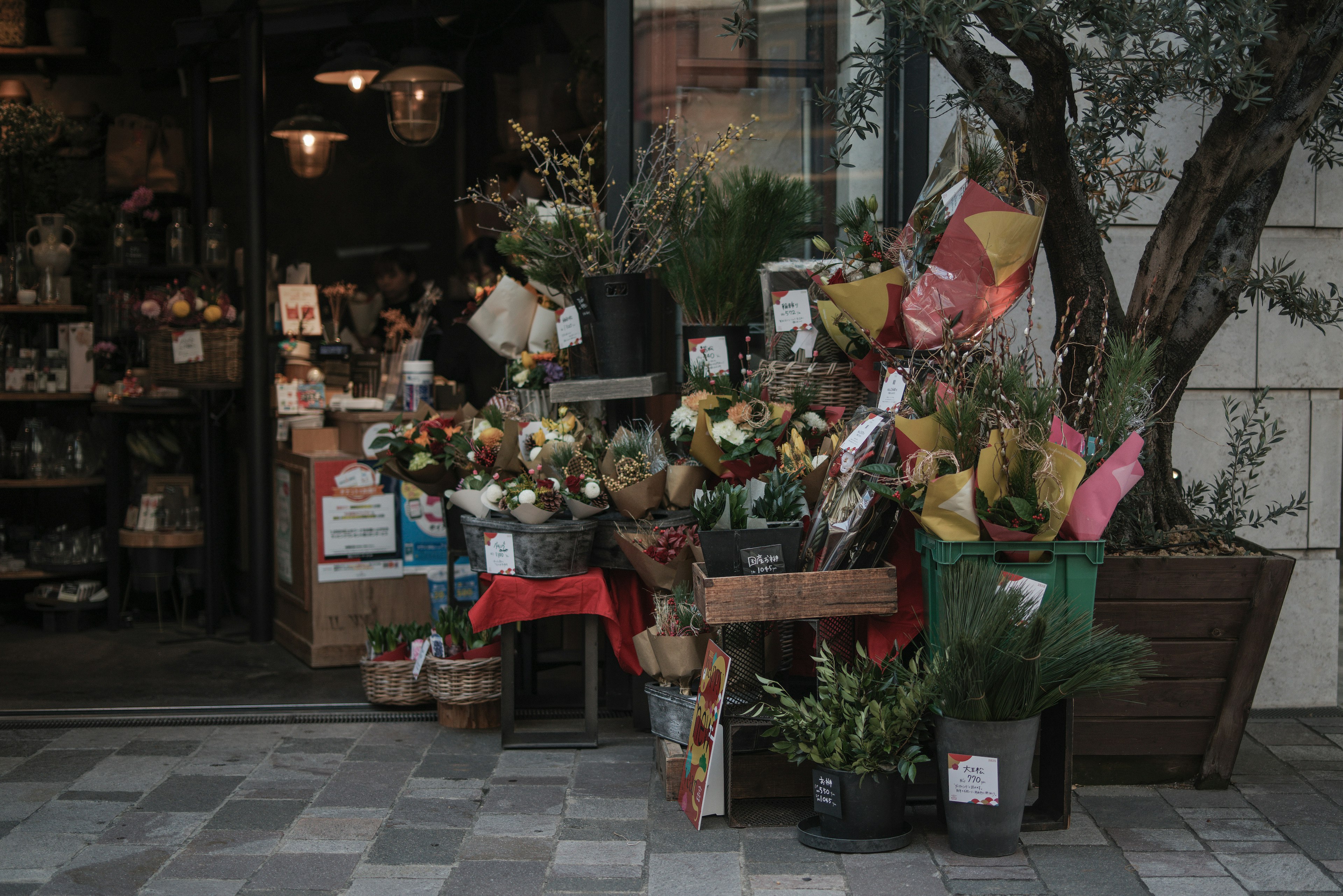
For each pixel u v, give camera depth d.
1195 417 4.44
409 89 5.97
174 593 6.00
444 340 5.56
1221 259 3.83
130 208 5.84
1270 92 3.33
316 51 6.84
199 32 5.92
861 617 3.45
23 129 6.05
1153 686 3.52
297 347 5.62
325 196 7.22
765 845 3.16
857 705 3.18
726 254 4.04
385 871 3.02
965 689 2.98
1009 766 3.03
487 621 3.85
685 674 3.49
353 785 3.62
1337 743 4.05
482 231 6.55
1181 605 3.48
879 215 4.47
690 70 4.52
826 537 3.28
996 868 3.01
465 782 3.64
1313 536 4.46
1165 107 4.35
